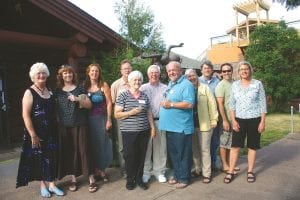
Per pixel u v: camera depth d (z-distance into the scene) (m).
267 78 15.55
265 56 15.77
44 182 4.59
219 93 5.13
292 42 15.83
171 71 4.65
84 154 4.52
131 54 8.27
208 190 4.61
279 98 15.86
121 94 4.58
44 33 9.03
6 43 7.84
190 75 4.92
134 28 15.92
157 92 4.94
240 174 5.27
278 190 4.57
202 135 4.89
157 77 4.93
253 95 4.75
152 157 5.04
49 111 4.38
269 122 11.72
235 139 4.89
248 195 4.41
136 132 4.52
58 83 4.60
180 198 4.36
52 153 4.44
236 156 4.93
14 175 5.68
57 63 9.81
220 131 5.32
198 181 4.98
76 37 8.20
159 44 15.33
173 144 4.71
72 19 7.97
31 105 4.23
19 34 7.65
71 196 4.50
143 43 15.58
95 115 4.83
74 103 4.44
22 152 4.29
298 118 12.93
